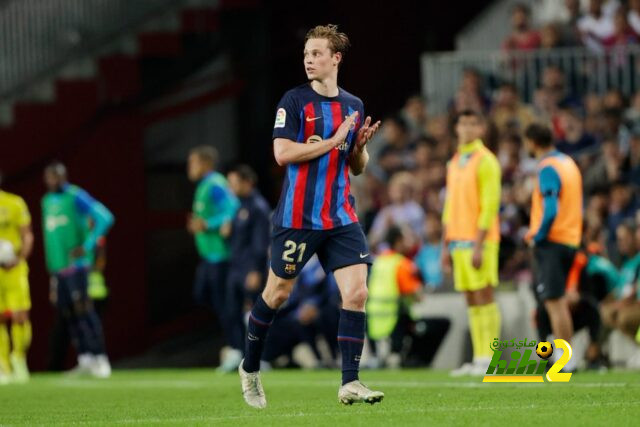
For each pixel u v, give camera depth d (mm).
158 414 26531
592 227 46125
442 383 35219
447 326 49594
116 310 69875
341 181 24656
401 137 63250
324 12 77500
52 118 69000
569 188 36781
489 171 39281
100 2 70875
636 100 55625
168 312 72125
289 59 75875
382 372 45938
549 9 67938
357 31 78500
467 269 39594
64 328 58531
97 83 70188
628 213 50000
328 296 53938
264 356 54062
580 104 58750
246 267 52000
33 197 68188
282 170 72875
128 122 70750
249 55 74312
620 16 60906
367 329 51344
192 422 23250
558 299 36938
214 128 74062
